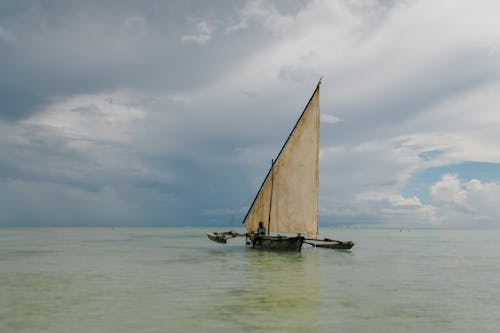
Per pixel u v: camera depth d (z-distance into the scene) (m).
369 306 15.22
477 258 37.28
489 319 13.49
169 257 34.31
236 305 15.09
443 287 19.84
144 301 15.74
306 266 27.69
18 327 12.20
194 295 16.97
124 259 32.59
